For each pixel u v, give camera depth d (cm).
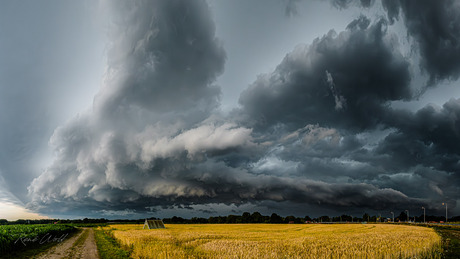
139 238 3819
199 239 4238
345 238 4125
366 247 2998
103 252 2823
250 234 5475
